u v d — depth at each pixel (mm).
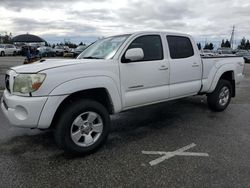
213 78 6008
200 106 7000
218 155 3914
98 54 4664
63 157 3861
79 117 3799
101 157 3867
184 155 3926
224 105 6469
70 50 37844
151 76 4664
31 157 3855
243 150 4094
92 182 3188
